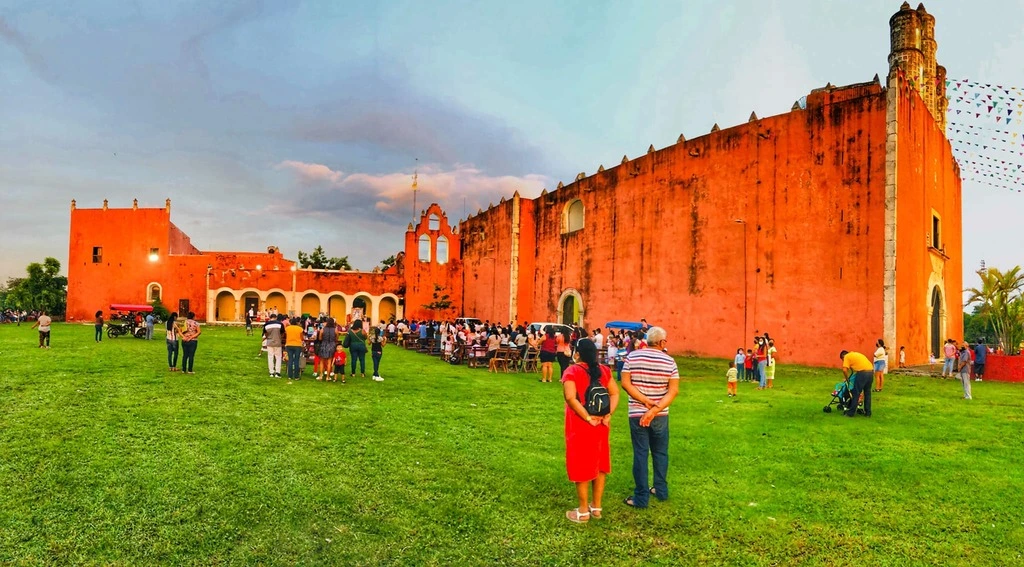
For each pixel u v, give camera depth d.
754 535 5.55
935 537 5.61
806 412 11.87
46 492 6.02
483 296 43.69
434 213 47.22
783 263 23.05
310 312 46.53
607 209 32.03
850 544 5.42
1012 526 5.88
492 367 18.70
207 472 6.79
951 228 28.45
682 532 5.57
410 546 5.18
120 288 45.88
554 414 11.19
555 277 36.75
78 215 46.44
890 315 19.88
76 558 4.76
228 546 5.07
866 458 8.25
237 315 44.41
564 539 5.35
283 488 6.40
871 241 20.62
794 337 22.48
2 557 4.70
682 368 21.16
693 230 26.61
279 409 10.40
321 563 4.83
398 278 47.56
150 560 4.79
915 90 22.84
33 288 54.03
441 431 9.27
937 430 10.16
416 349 26.89
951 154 28.47
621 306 30.55
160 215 46.25
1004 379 17.31
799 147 22.92
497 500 6.28
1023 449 8.88
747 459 8.12
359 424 9.49
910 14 24.72
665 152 28.28
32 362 15.64
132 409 9.85
